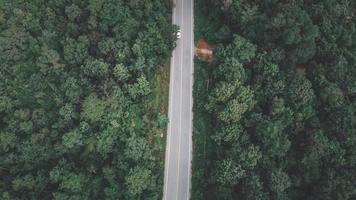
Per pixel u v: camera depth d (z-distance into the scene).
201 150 126.81
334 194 118.31
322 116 128.38
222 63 126.94
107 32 131.50
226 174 115.62
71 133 118.12
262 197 113.62
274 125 118.75
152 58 128.50
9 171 123.19
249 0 133.12
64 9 134.62
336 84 128.50
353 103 129.88
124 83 126.75
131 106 126.62
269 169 118.19
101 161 122.38
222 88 121.19
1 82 131.00
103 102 120.56
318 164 121.56
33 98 129.75
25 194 119.94
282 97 125.56
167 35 131.00
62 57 131.75
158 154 125.94
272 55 127.31
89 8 127.69
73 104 123.44
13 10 133.12
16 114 124.50
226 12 132.25
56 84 129.62
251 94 122.88
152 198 117.25
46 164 123.75
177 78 133.75
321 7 134.25
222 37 133.50
